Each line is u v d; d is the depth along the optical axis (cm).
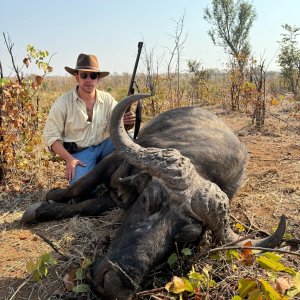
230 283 333
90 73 522
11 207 505
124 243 302
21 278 354
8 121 583
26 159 607
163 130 478
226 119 1191
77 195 475
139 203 330
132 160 344
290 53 1936
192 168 332
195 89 1672
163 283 327
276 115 1223
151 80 1231
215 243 341
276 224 463
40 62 591
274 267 302
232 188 446
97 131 550
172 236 310
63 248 402
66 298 321
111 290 287
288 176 614
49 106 1098
